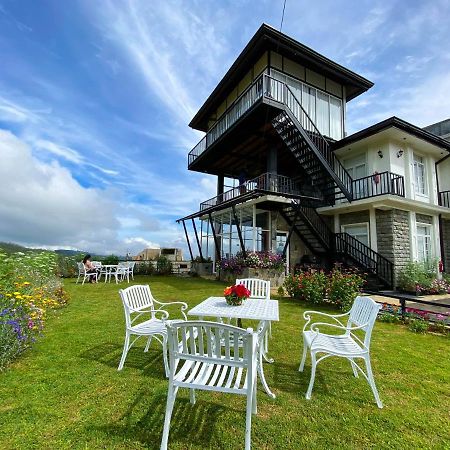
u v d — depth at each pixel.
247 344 1.79
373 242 10.17
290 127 10.27
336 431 2.02
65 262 13.50
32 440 1.88
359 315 2.95
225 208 12.48
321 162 9.94
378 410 2.30
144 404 2.32
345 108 13.00
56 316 5.32
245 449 1.72
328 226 11.86
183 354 1.95
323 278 6.76
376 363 3.27
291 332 4.38
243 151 13.45
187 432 1.99
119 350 3.54
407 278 9.18
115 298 7.38
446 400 2.48
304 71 11.91
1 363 2.90
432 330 4.73
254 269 10.05
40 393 2.46
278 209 12.21
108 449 1.82
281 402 2.39
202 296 7.56
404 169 10.53
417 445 1.90
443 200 11.79
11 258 5.95
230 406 2.33
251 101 10.32
